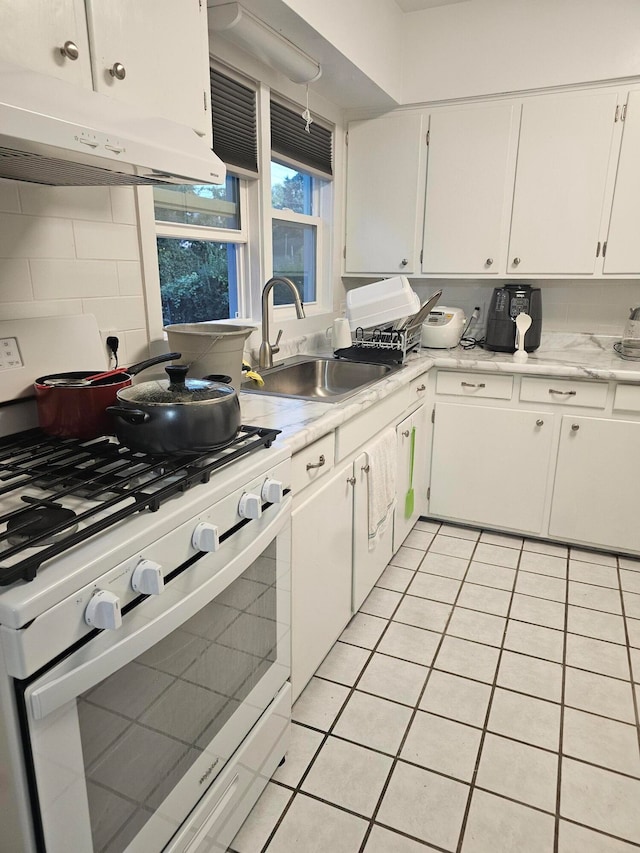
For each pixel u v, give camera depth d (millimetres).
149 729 929
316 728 1666
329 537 1729
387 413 2164
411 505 2674
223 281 2361
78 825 794
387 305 2436
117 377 1302
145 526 856
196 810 1090
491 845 1328
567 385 2543
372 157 2965
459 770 1527
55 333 1342
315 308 3070
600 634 2082
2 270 1261
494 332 2885
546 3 2504
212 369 1598
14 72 835
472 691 1808
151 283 1672
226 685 1160
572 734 1642
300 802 1438
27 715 698
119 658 805
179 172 1110
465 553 2686
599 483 2598
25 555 736
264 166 2295
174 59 1255
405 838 1347
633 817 1396
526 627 2125
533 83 2600
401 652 1987
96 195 1470
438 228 2916
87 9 1013
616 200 2580
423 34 2734
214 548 961
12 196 1261
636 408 2447
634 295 2906
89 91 993
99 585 770
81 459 1081
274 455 1228
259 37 1871
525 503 2768
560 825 1377
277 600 1343
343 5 2123
